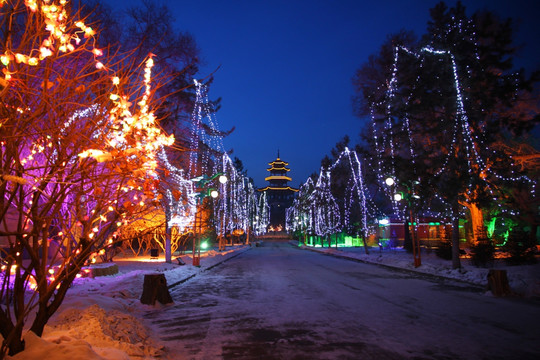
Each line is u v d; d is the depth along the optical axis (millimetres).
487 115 17531
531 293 11984
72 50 3898
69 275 4766
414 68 18406
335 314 9555
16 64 3812
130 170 4273
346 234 54031
